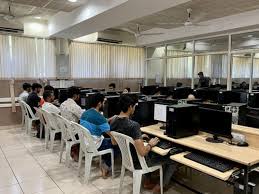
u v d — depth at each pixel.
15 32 5.98
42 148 4.48
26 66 6.36
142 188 2.91
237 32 6.01
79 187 2.94
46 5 4.89
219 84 6.77
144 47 8.73
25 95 5.74
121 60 8.14
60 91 5.30
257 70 6.15
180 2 3.56
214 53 6.70
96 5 4.27
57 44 6.71
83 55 7.26
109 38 7.59
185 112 2.66
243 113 2.88
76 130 3.24
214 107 2.92
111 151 3.14
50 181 3.09
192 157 2.28
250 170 1.99
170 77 8.29
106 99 3.79
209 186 2.98
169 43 7.87
